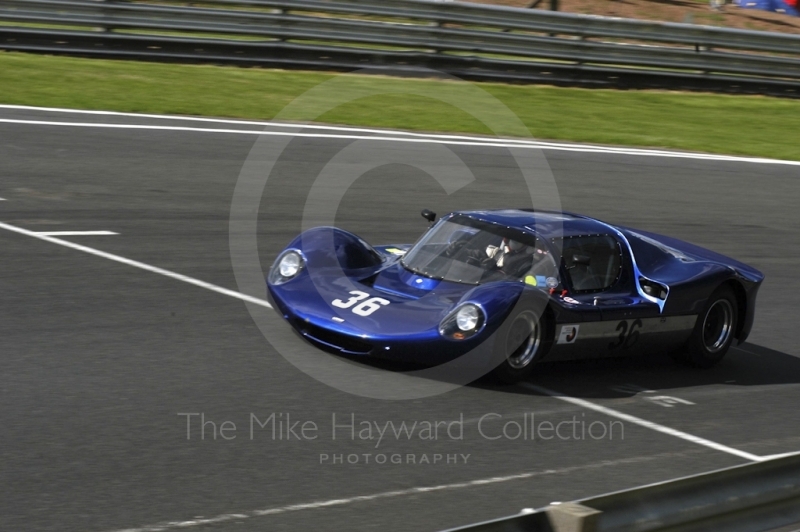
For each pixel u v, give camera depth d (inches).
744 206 755.4
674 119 1064.8
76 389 306.3
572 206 685.3
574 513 176.1
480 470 271.3
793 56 1221.7
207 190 637.3
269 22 1005.8
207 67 1000.2
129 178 645.3
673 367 401.7
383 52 1048.2
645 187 778.2
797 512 221.8
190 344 360.2
